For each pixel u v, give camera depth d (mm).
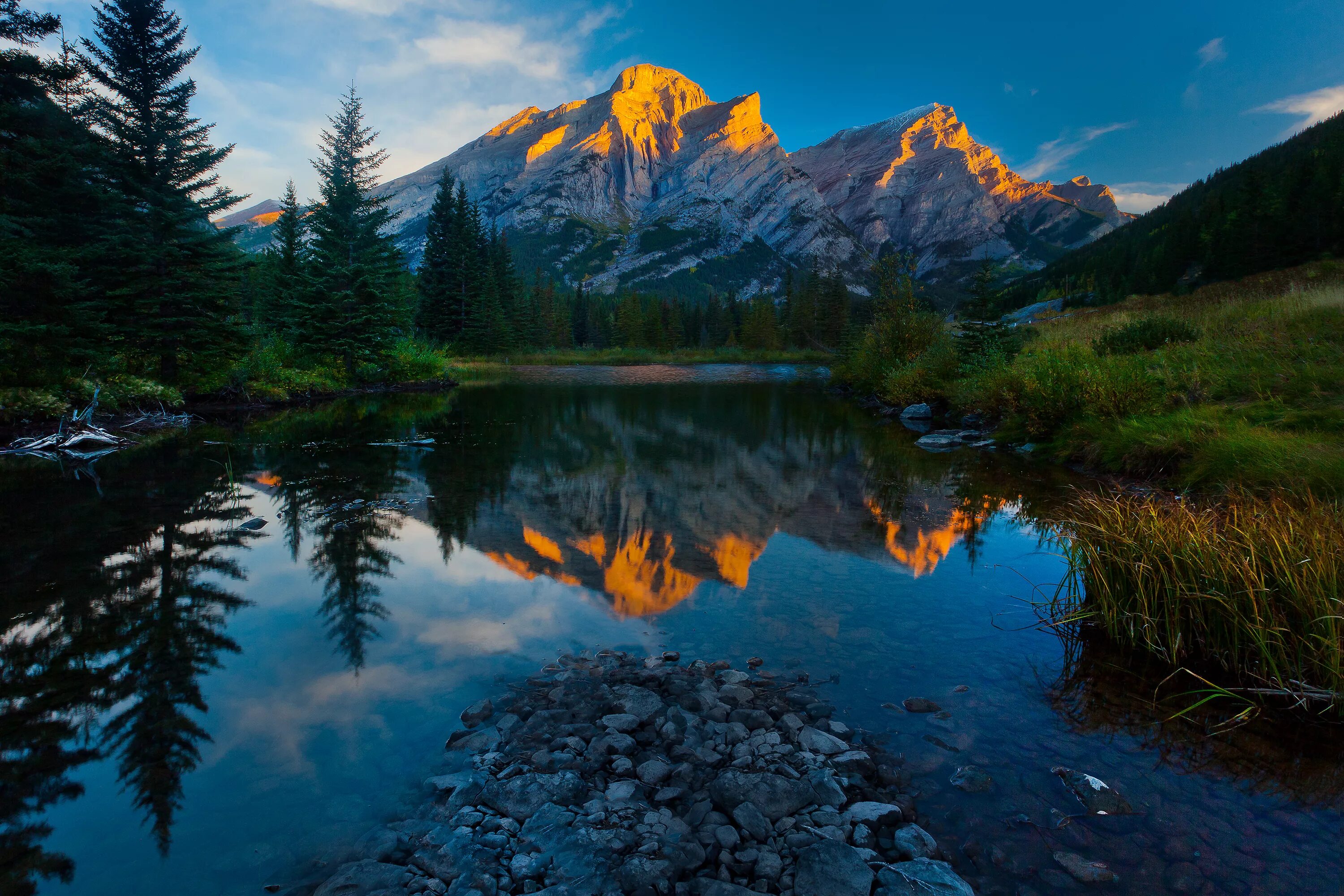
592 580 5195
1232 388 9453
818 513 7402
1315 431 7051
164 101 16547
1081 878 2107
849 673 3646
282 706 3215
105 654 3799
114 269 15781
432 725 3049
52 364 13227
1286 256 36969
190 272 17172
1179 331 13812
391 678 3539
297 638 4047
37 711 3150
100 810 2428
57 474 9125
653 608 4621
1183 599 3760
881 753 2848
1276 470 6008
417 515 7172
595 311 104688
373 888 2027
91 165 15641
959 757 2820
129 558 5605
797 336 88250
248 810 2439
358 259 26344
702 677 3533
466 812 2416
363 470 9664
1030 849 2252
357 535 6367
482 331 55469
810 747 2850
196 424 14836
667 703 3266
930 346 20094
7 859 2158
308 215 26094
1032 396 11781
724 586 5078
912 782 2639
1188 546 3871
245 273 19625
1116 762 2777
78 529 6445
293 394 21156
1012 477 9328
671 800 2518
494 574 5316
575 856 2184
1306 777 2670
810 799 2500
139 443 12062
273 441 12453
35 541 6082
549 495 8180
